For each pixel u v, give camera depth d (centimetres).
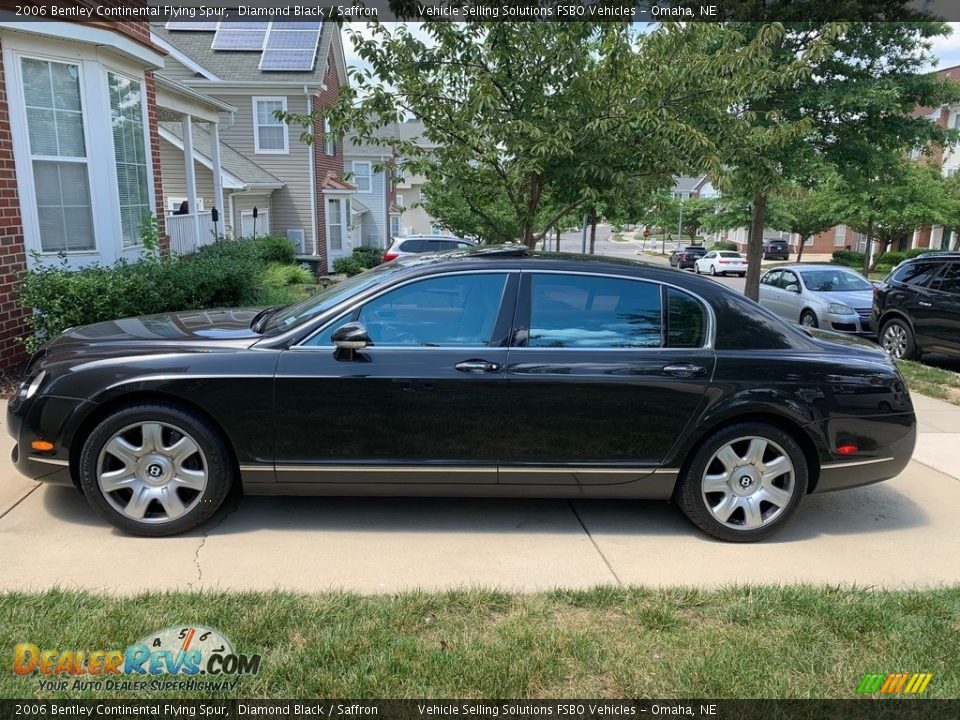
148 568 365
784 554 407
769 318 425
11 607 316
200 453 397
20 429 396
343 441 400
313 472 404
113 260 906
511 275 413
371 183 3456
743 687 279
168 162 1944
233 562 375
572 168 688
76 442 399
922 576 383
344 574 367
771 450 419
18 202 768
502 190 788
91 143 861
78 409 389
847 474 424
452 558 389
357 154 3378
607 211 833
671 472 415
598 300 414
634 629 317
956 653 304
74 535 400
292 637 302
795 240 5531
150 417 392
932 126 1527
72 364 396
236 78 2359
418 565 379
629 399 404
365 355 399
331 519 434
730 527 418
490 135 686
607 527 437
